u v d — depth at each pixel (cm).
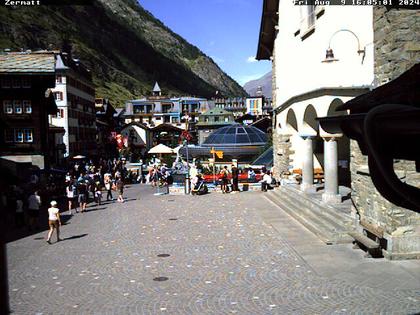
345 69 1727
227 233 1688
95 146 8175
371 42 1631
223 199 2753
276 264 1237
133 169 5156
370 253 1243
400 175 1193
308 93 1911
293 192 2328
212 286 1072
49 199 2952
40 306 972
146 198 3006
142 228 1861
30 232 1905
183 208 2414
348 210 1667
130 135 10475
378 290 990
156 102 13538
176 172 3900
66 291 1070
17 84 4097
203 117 11362
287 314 882
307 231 1655
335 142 1814
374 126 295
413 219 1211
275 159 3316
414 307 884
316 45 2003
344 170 2578
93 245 1573
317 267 1186
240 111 15775
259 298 978
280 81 3008
